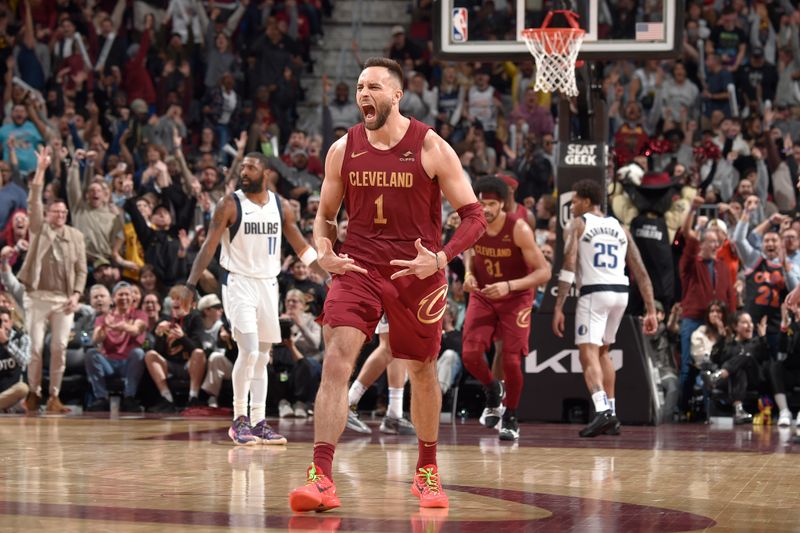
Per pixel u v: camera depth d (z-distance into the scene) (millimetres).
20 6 25859
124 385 16438
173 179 19547
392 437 11680
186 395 16562
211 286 17891
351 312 6152
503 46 14062
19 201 18609
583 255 12016
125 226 18344
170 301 17125
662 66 24891
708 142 20531
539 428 13172
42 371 16453
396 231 6281
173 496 6512
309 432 12273
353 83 27000
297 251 10844
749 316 15227
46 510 5879
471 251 11680
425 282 6223
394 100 6281
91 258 18188
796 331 14812
